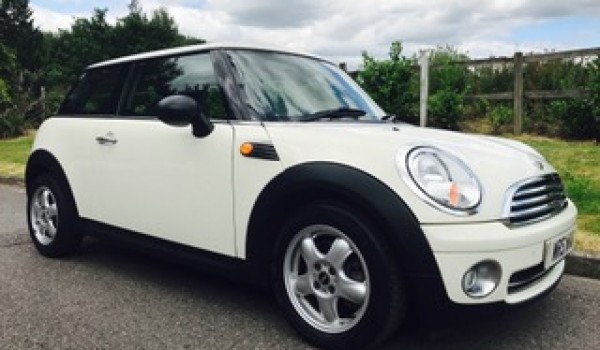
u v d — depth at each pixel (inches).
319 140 120.3
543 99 428.1
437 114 434.9
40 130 191.8
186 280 167.2
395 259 109.3
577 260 174.1
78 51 1796.3
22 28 1818.4
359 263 115.1
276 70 149.7
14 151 518.3
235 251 131.8
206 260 138.1
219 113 137.8
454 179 109.7
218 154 133.2
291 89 146.3
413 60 479.8
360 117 150.9
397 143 115.1
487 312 108.6
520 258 109.5
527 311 143.8
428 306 107.0
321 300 120.1
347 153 115.0
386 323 110.8
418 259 105.3
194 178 138.3
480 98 442.3
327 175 113.5
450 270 104.7
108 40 1833.2
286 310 126.0
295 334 129.7
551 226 117.7
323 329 120.5
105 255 193.8
